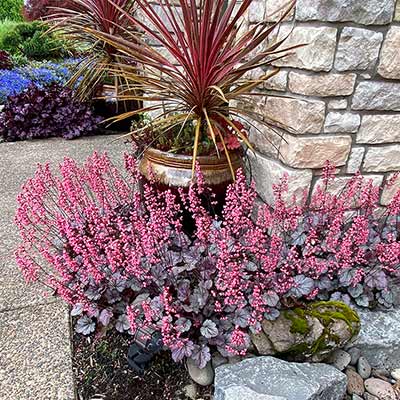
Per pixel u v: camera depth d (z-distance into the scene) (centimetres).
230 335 132
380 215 196
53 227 181
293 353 135
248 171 214
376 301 160
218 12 162
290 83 172
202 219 147
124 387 133
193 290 144
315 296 155
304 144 172
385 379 145
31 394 128
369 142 180
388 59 167
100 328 149
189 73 172
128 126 432
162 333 125
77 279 154
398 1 160
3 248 206
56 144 384
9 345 146
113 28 331
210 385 134
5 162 331
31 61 645
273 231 165
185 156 178
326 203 181
